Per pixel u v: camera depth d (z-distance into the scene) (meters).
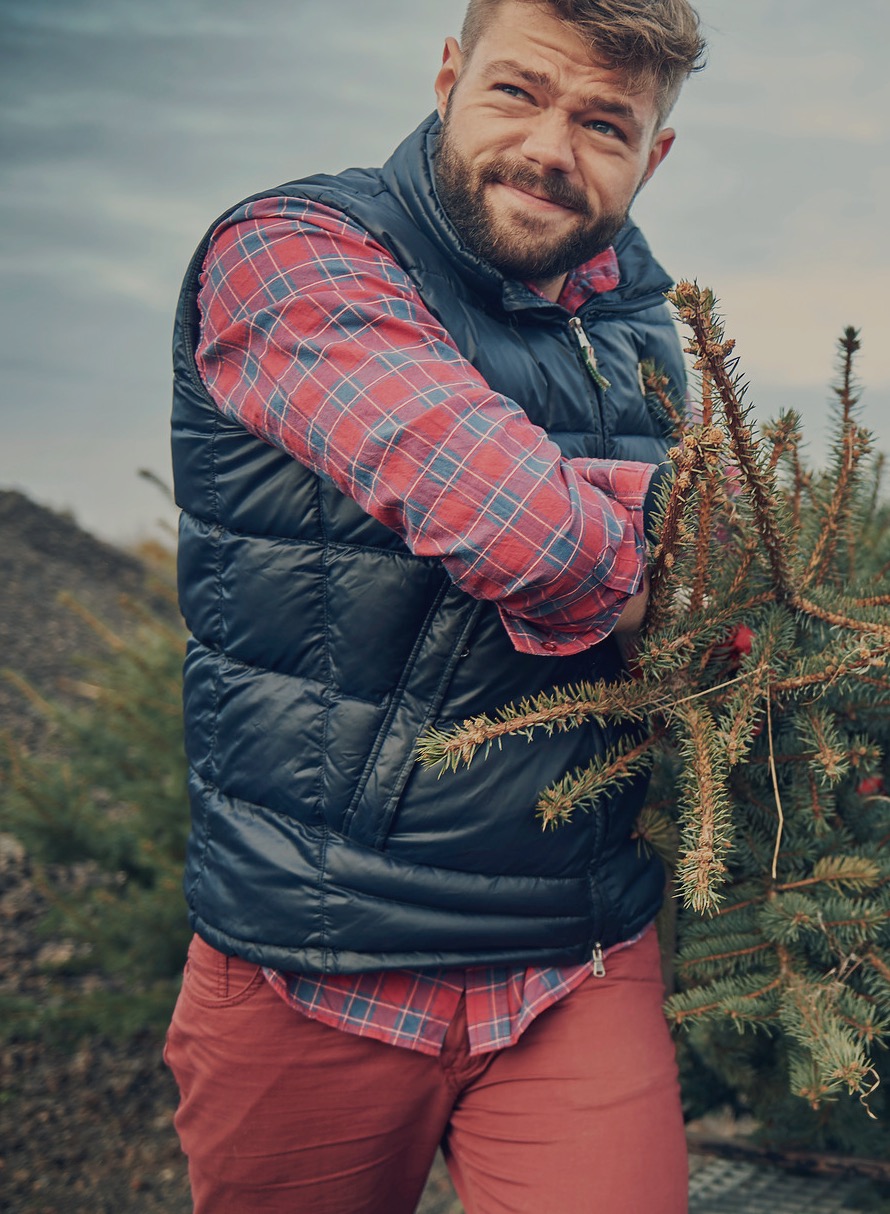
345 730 1.27
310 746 1.29
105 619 6.76
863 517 1.71
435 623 1.24
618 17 1.19
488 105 1.25
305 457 1.17
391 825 1.27
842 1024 1.27
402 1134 1.37
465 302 1.30
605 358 1.45
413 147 1.35
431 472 1.08
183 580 1.40
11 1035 2.99
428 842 1.27
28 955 3.33
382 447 1.09
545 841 1.28
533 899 1.30
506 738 1.26
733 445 1.16
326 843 1.29
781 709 1.33
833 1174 1.84
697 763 1.19
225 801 1.36
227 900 1.34
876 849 1.43
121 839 3.04
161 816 2.98
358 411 1.11
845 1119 1.70
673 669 1.23
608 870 1.34
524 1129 1.31
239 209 1.26
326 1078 1.33
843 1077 1.13
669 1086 1.33
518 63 1.23
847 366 1.37
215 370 1.25
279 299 1.18
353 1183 1.37
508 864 1.29
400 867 1.28
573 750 1.28
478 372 1.22
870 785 1.51
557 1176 1.27
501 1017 1.32
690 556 1.24
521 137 1.25
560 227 1.28
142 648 3.36
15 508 8.16
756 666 1.24
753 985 1.35
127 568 7.89
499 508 1.08
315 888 1.29
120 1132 2.67
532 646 1.16
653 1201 1.25
